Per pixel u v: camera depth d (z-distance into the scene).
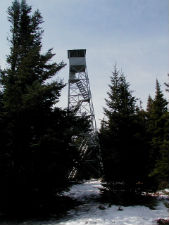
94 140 22.67
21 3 14.69
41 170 9.85
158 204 12.03
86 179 19.84
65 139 10.80
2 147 9.81
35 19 14.41
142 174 12.67
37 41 14.16
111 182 13.41
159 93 26.17
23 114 10.40
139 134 12.73
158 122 22.69
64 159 10.60
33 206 9.82
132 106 14.44
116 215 9.91
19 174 9.55
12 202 9.67
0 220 9.45
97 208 11.39
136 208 11.16
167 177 12.33
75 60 27.91
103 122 14.41
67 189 11.03
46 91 10.92
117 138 13.16
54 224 8.80
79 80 27.39
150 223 8.68
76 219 9.41
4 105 10.12
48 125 10.98
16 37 13.98
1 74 11.43
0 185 9.52
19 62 12.60
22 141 10.22
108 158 13.02
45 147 9.99
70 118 11.81
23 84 11.52
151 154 13.02
